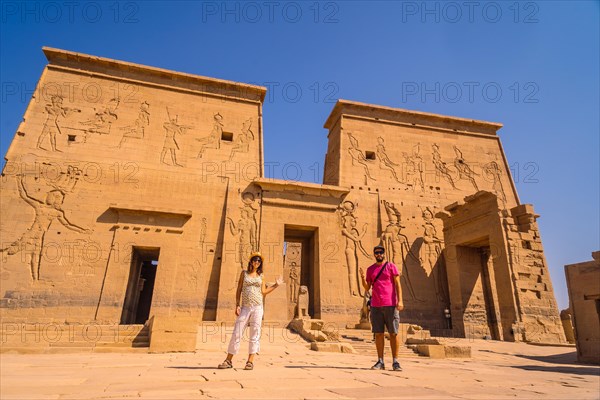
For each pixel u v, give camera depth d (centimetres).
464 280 2175
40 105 2102
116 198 2017
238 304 575
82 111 2161
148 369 544
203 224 2091
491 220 1994
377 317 620
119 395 317
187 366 601
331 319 2041
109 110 2206
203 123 2341
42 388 355
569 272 1157
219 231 2111
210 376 450
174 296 1908
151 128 2234
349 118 2597
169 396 313
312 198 2270
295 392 342
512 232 1944
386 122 2650
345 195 2344
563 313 2086
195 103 2383
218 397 309
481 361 1025
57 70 2219
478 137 2814
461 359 1076
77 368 566
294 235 2391
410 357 1077
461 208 2211
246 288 565
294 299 2969
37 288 1759
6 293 1720
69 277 1812
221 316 1914
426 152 2647
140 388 356
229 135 2381
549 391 401
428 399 319
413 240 2359
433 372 591
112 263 1872
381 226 2341
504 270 1884
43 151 2006
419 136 2683
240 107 2462
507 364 945
